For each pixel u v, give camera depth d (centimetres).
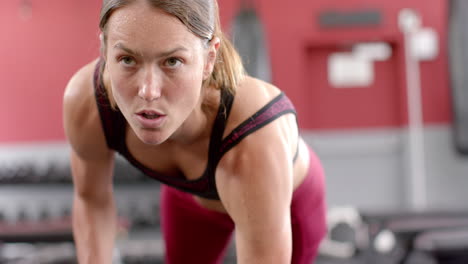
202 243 160
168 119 85
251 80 107
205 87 99
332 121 587
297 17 570
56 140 561
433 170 564
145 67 82
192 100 86
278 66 570
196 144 105
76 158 123
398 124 580
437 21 562
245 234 99
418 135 556
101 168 123
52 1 561
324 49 586
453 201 563
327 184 582
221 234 159
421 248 346
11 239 340
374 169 579
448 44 505
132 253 484
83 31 560
